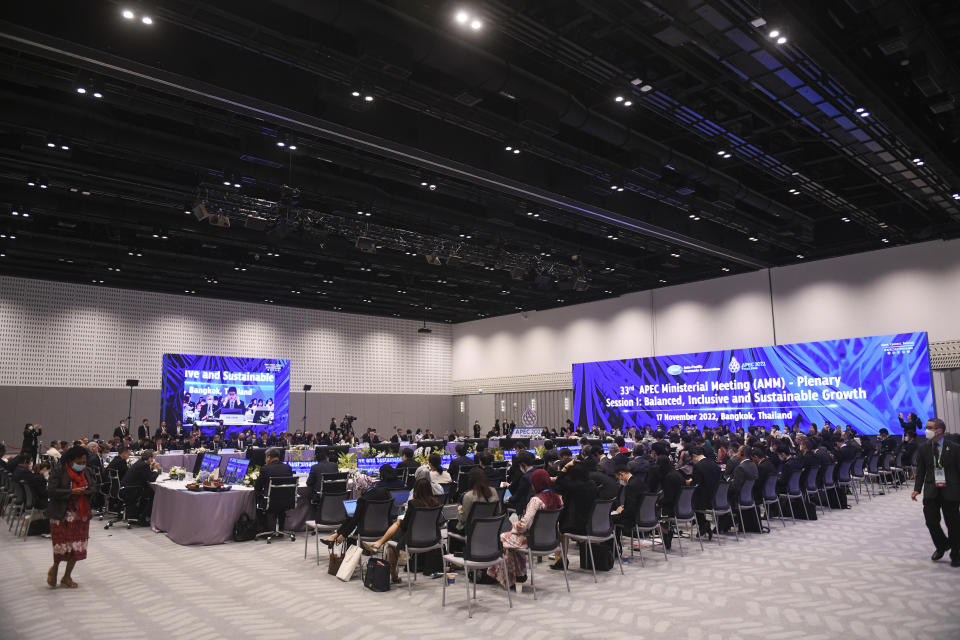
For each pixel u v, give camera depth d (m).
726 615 5.40
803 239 18.09
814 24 8.34
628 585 6.45
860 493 13.47
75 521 6.64
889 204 16.05
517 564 6.39
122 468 11.02
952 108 10.59
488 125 10.93
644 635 4.92
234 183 12.98
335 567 6.99
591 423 24.83
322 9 7.54
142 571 7.25
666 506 8.09
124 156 12.34
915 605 5.57
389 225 17.67
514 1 7.95
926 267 18.25
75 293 22.08
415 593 6.25
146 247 18.47
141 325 23.28
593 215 15.28
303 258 20.59
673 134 12.83
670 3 7.63
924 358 17.56
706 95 11.25
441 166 12.08
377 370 29.33
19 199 14.26
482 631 5.07
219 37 8.09
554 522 6.26
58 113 10.86
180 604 5.91
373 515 6.68
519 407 28.59
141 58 8.35
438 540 6.27
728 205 14.63
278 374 24.23
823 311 20.06
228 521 9.02
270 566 7.48
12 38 7.56
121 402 22.53
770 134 12.74
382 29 8.02
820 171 14.30
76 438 21.52
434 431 30.78
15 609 5.79
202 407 22.38
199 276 21.08
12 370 20.72
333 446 16.31
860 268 19.45
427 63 8.77
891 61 10.10
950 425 17.38
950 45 9.53
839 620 5.21
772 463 10.20
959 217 15.84
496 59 9.19
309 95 10.06
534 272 22.23
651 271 22.48
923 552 7.70
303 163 13.77
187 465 16.70
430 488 6.22
